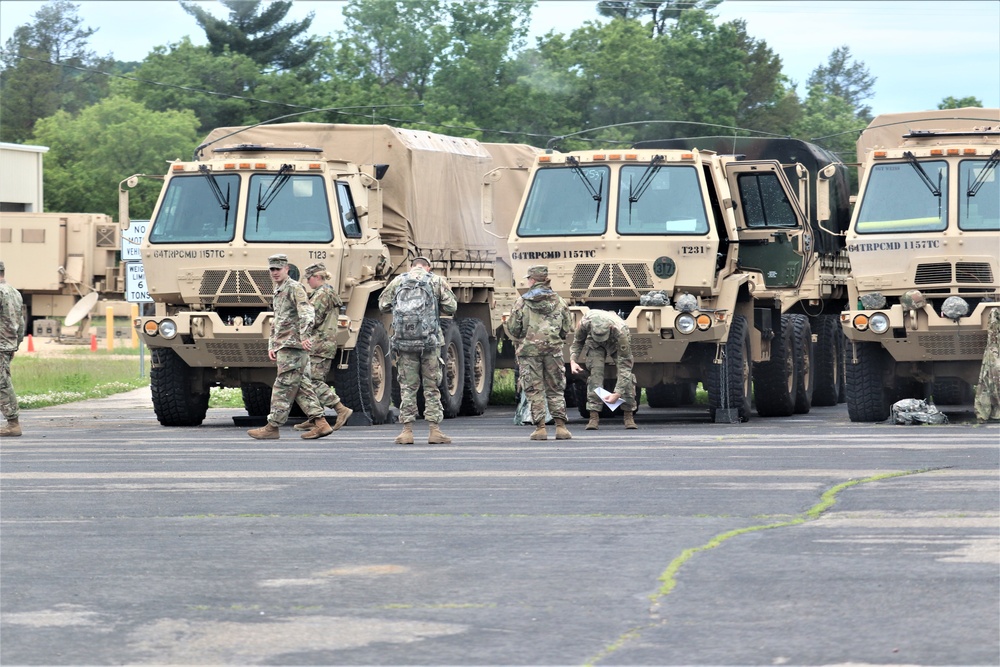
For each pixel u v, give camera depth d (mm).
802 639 15062
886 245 43031
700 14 180500
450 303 37750
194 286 44781
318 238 44594
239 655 14789
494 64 182250
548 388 38281
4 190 136000
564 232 45000
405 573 18719
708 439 37344
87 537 21734
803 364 51875
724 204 45906
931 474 27875
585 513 23500
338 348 44906
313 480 28594
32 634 15734
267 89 198125
